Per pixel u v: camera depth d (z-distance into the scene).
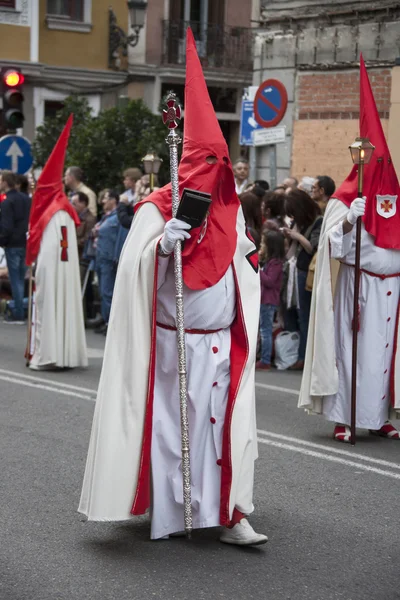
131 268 6.36
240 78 32.53
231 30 32.50
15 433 9.43
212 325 6.41
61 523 6.92
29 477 7.99
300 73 19.39
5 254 17.78
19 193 17.66
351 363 9.44
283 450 9.07
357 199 8.99
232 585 5.90
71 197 17.44
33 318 13.02
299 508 7.41
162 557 6.30
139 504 6.27
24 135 29.84
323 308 9.47
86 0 30.59
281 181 19.98
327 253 9.45
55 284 12.78
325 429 10.00
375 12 17.88
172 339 6.43
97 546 6.48
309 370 9.62
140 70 31.45
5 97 19.86
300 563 6.29
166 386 6.45
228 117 32.91
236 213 6.51
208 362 6.39
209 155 6.29
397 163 17.55
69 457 8.60
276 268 13.23
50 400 11.02
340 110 18.69
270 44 19.91
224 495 6.34
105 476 6.25
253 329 6.49
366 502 7.58
